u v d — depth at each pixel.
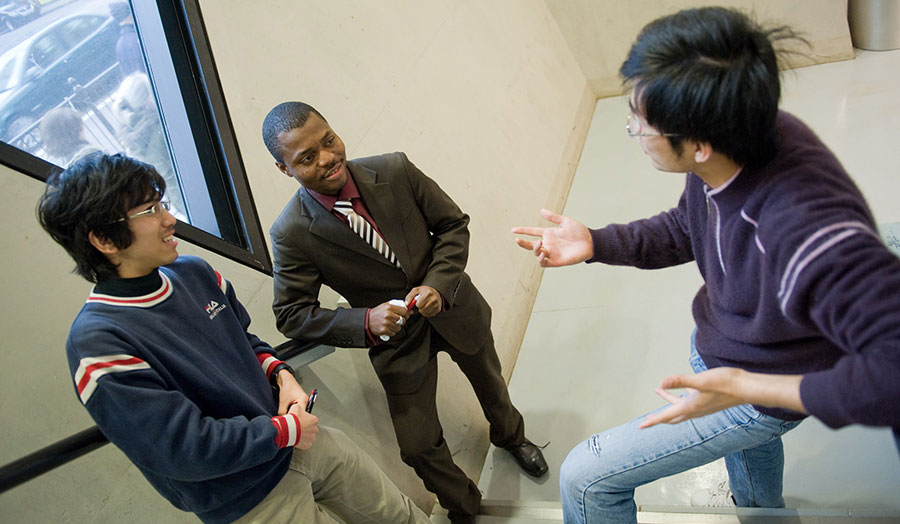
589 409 2.56
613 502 1.48
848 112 3.33
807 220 0.92
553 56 4.04
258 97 2.21
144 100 2.05
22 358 1.49
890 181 2.83
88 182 1.23
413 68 2.89
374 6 2.78
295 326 1.83
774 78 0.93
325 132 1.67
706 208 1.19
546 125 3.71
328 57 2.50
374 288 1.87
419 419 2.00
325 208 1.77
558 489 2.34
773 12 3.70
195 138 2.06
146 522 1.63
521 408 2.70
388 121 2.68
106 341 1.24
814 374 0.93
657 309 2.83
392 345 1.94
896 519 1.70
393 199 1.82
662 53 0.95
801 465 2.04
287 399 1.56
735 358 1.20
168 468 1.28
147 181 1.29
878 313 0.84
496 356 2.25
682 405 1.06
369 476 1.75
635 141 3.93
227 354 1.49
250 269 2.04
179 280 1.45
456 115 3.06
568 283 3.20
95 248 1.28
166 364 1.33
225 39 2.16
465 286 2.03
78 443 1.32
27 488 1.44
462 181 2.95
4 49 1.78
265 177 2.18
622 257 1.50
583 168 3.90
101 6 1.96
